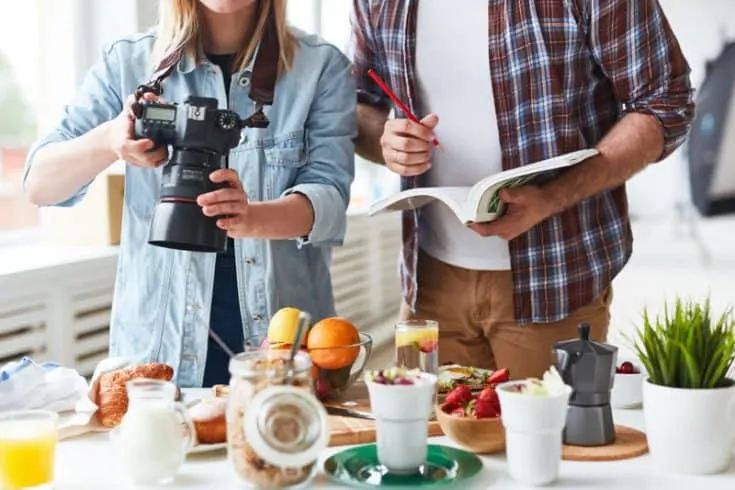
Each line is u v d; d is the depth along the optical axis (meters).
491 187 1.60
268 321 1.80
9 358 2.21
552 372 1.19
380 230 4.64
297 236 1.68
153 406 1.16
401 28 1.95
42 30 2.85
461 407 1.31
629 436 1.32
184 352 1.79
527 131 1.88
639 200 4.65
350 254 4.23
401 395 1.14
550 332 1.93
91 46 2.85
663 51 1.85
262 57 1.74
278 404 1.10
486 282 1.95
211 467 1.22
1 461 1.12
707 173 4.49
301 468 1.11
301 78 1.79
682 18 4.42
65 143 1.66
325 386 1.44
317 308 1.89
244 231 1.59
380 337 4.59
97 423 1.39
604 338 2.00
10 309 2.17
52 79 2.85
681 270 4.59
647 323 1.23
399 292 5.03
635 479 1.16
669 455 1.19
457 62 1.92
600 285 1.93
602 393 1.28
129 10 2.80
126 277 1.82
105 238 2.65
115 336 1.83
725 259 4.50
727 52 4.36
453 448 1.26
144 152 1.44
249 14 1.76
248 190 1.80
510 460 1.15
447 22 1.92
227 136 1.42
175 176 1.43
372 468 1.18
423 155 1.84
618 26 1.83
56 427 1.16
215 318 1.80
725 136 4.43
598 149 1.84
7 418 1.17
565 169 1.82
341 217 1.75
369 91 2.12
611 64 1.86
